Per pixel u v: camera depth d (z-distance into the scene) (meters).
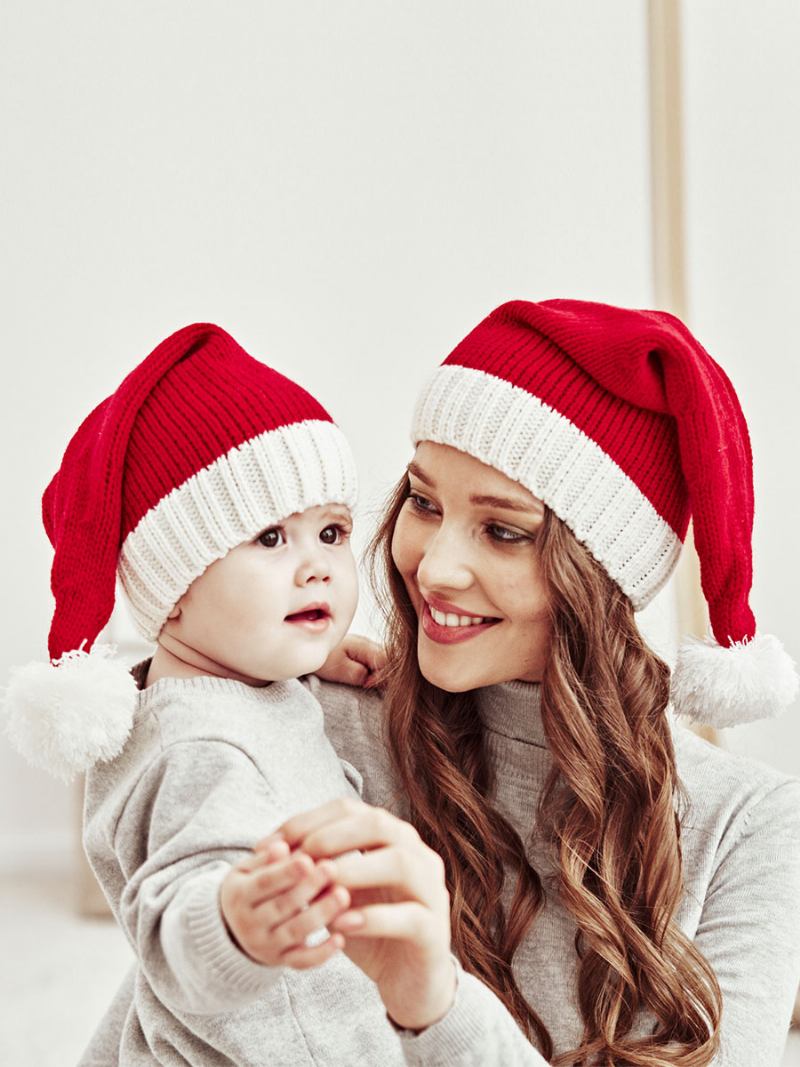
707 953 1.11
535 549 1.08
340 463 1.04
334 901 0.67
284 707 1.03
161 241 3.41
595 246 3.23
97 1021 2.65
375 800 1.19
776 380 2.54
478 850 1.15
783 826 1.16
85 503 1.01
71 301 3.45
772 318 2.58
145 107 3.39
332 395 3.36
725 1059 1.04
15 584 3.53
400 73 3.35
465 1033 0.77
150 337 3.44
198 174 3.39
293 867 0.66
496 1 3.33
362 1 3.35
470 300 3.34
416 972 0.74
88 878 3.39
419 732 1.18
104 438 1.01
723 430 1.12
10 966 2.98
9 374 3.47
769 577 2.48
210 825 0.86
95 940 3.19
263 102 3.38
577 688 1.10
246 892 0.68
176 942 0.74
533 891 1.12
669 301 2.87
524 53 3.31
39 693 0.94
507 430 1.07
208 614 1.00
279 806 0.94
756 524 2.50
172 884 0.82
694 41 2.86
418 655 1.15
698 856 1.16
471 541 1.09
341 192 3.37
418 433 1.13
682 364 1.07
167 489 1.00
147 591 1.01
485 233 3.33
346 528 1.07
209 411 1.01
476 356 1.11
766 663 1.10
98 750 0.95
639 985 1.08
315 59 3.37
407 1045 0.77
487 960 1.09
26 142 3.39
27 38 3.37
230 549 1.00
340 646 1.29
